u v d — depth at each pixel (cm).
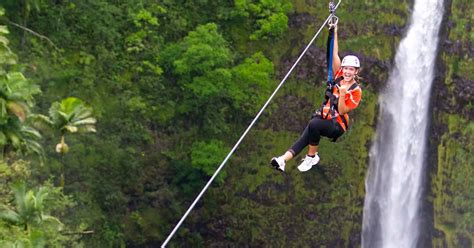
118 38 8088
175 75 8275
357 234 8731
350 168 8619
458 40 8744
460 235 8712
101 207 7700
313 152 3259
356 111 8669
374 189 8800
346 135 8594
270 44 8550
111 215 7788
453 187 8744
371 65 8681
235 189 8369
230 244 8450
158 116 8131
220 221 8369
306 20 8606
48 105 7356
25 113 3994
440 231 8812
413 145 8900
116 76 7994
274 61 8531
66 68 7669
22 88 3994
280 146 8481
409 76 8850
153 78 8169
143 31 8156
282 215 8512
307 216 8562
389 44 8744
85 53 7838
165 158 8131
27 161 6284
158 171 8094
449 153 8775
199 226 8325
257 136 8450
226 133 8362
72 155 7381
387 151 8850
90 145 7612
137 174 7956
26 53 7400
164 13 8362
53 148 7162
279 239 8525
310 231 8575
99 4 7975
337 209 8619
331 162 8538
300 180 8512
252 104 8362
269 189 8462
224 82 8050
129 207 7956
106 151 7700
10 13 7362
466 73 8712
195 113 8262
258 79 8069
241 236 8450
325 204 8575
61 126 4116
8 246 4078
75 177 7419
